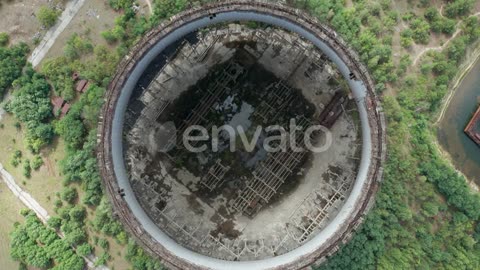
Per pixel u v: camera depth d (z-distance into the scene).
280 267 52.34
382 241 57.12
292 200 60.91
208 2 55.34
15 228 60.06
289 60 60.38
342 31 58.47
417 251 58.81
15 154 60.03
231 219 60.75
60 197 59.28
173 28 51.50
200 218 60.59
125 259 58.19
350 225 52.47
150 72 58.94
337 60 53.72
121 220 51.97
